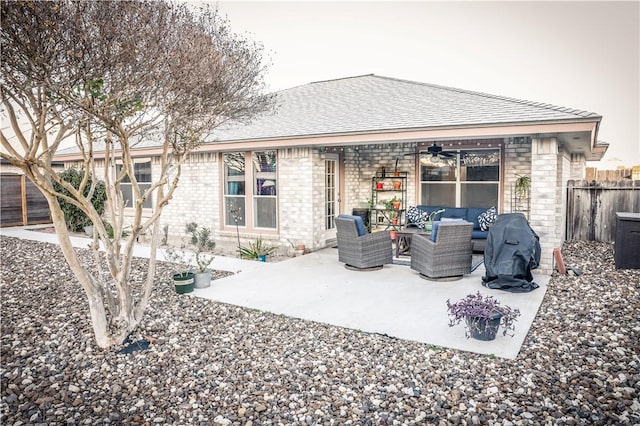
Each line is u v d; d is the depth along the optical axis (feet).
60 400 11.02
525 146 31.27
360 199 39.19
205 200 40.04
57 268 27.84
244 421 10.00
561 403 10.53
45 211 56.54
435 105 31.91
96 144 48.21
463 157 33.88
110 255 14.96
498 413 10.14
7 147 12.53
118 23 12.39
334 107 37.91
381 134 27.96
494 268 21.62
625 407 10.25
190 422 9.97
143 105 14.11
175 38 14.79
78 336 15.49
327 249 34.42
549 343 14.53
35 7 10.84
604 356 13.34
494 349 13.97
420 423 9.80
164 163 16.48
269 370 12.66
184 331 16.03
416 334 15.44
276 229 35.63
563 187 34.99
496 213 31.17
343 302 19.58
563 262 25.96
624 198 37.65
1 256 32.30
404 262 28.78
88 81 11.70
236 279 24.39
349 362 13.17
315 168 33.27
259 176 36.60
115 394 11.30
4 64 11.29
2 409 10.57
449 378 11.99
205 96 17.04
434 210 34.06
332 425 9.78
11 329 16.21
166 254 32.78
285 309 18.61
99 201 46.50
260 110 27.89
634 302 18.99
